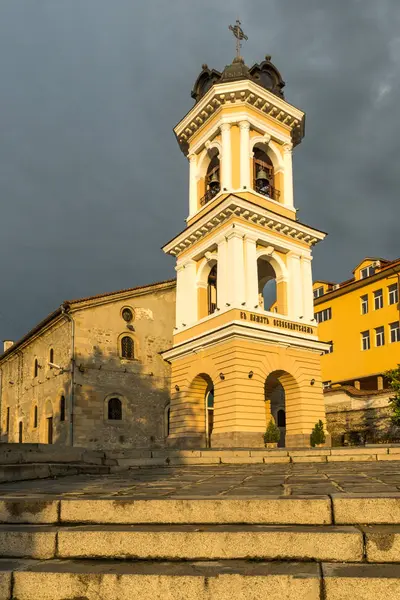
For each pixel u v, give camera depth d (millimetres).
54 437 30578
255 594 3916
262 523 5055
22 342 37312
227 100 28844
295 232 28469
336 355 41656
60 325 31656
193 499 5293
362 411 31516
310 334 27688
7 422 40625
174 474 11852
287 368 26172
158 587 4055
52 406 31609
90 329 30422
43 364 34000
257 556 4488
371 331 38938
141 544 4676
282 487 6953
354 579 3812
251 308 25469
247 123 28562
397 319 36969
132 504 5367
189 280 29359
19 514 5617
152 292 33438
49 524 5496
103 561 4645
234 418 23688
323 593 3826
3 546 4938
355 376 39469
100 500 5477
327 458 15227
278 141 30453
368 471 10398
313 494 5602
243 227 26562
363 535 4352
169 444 27672
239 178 27844
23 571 4320
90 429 28812
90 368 29703
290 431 26594
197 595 3986
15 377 40094
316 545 4406
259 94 28828
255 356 24969
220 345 25469
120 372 30734
